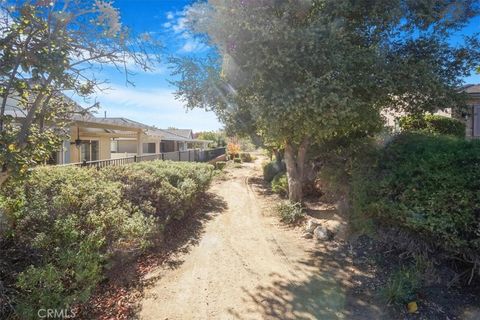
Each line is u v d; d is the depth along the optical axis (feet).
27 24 7.88
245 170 65.41
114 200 15.15
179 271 14.51
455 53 19.51
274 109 16.15
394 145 17.49
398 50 19.16
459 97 19.79
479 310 10.50
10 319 8.40
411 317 10.37
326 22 16.84
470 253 11.55
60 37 8.56
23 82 8.25
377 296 11.73
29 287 8.81
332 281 13.20
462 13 18.37
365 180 16.72
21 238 10.61
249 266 15.06
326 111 15.61
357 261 14.83
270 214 25.50
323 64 15.96
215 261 15.70
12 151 8.42
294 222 22.25
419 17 17.85
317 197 28.19
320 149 26.84
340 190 21.72
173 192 21.11
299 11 17.22
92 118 31.22
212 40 18.88
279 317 10.66
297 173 25.18
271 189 37.73
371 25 17.89
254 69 16.81
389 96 19.17
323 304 11.44
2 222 10.02
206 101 24.25
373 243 15.71
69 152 35.40
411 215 13.05
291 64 15.80
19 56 7.77
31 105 10.16
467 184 11.94
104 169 20.36
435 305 10.84
